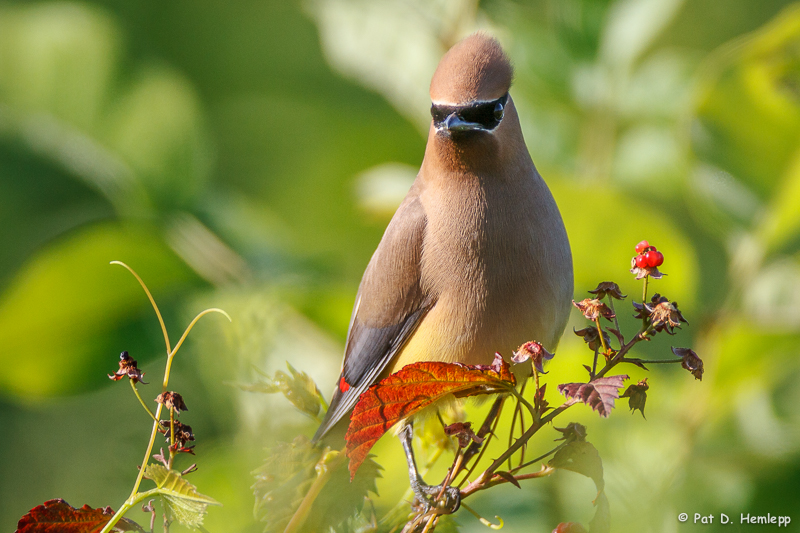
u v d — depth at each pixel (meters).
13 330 10.29
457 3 10.86
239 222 11.13
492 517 8.40
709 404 8.43
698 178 9.07
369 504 7.14
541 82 10.59
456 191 7.12
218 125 13.66
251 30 14.84
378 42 11.12
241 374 8.46
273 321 8.75
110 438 10.50
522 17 10.89
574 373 8.23
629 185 10.70
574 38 10.70
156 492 5.52
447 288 7.18
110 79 11.34
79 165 11.32
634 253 8.84
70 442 10.59
